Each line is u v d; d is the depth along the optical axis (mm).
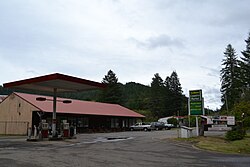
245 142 19938
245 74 66562
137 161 12219
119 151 15930
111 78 76875
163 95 85000
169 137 26641
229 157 13922
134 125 49781
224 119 38531
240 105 32094
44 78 22891
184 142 21812
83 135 32562
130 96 109000
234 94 66375
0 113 38344
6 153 14242
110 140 24312
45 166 10508
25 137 28219
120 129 48438
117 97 76000
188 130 25031
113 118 47844
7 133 37125
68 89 28016
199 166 11086
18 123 36312
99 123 44812
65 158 12680
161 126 49469
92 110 43188
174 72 87000
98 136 30375
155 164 11469
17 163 11062
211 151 16438
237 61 69812
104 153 14852
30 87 26844
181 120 59062
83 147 18000
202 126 26656
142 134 34281
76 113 37969
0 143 20406
